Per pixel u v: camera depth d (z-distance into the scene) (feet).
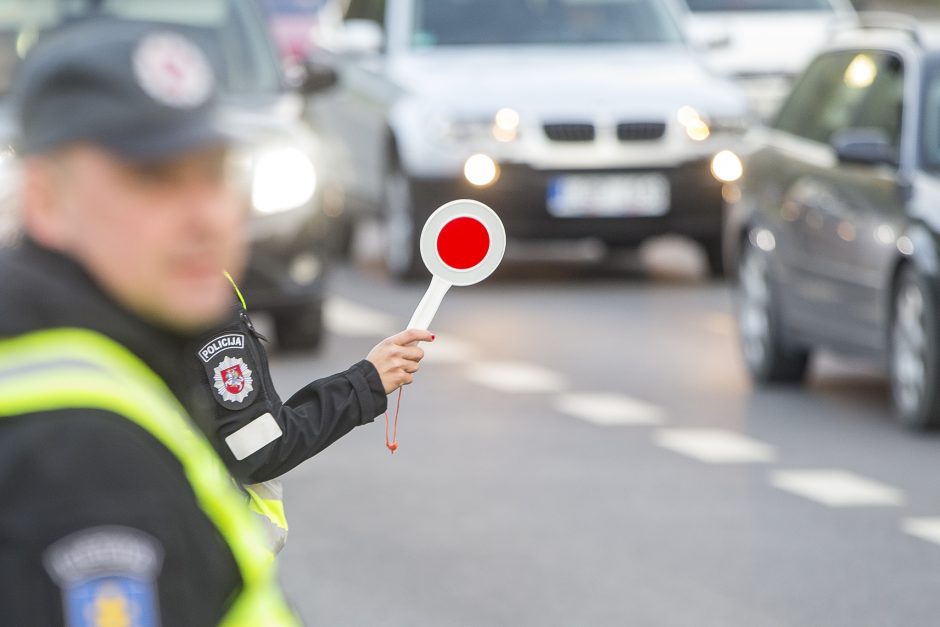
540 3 72.64
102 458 8.37
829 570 30.76
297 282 51.31
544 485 37.01
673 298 65.10
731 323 59.47
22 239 8.95
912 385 42.32
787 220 47.83
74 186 8.61
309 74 59.72
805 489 36.70
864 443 41.24
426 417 44.01
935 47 45.93
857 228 44.37
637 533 33.14
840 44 49.98
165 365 9.00
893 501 35.70
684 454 40.06
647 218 66.95
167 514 8.45
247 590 8.94
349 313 61.62
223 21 54.65
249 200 50.39
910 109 44.47
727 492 36.42
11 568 8.20
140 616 8.24
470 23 72.23
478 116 66.90
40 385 8.45
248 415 15.10
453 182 66.80
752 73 89.25
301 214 51.24
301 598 28.94
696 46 71.97
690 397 46.93
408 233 68.18
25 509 8.25
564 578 30.12
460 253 14.69
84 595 8.16
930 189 42.65
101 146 8.41
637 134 66.95
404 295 66.23
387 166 69.77
